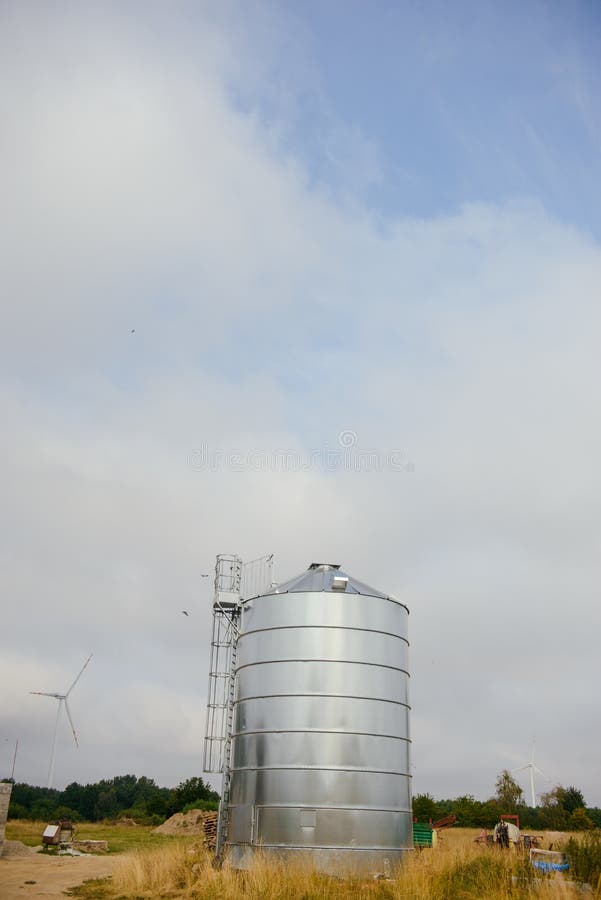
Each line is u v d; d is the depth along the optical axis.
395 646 29.98
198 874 26.23
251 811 27.66
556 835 41.84
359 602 29.72
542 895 19.75
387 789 27.48
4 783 37.16
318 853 26.03
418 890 21.23
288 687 28.52
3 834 36.47
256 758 28.27
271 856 26.31
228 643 33.28
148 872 26.22
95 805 144.62
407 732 29.47
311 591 29.81
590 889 20.30
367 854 26.19
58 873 29.80
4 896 23.09
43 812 108.75
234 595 33.00
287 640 29.23
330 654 28.70
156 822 93.00
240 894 22.61
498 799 96.50
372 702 28.39
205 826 39.25
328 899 21.44
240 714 29.81
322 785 26.89
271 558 34.91
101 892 23.91
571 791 94.25
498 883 21.66
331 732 27.58
